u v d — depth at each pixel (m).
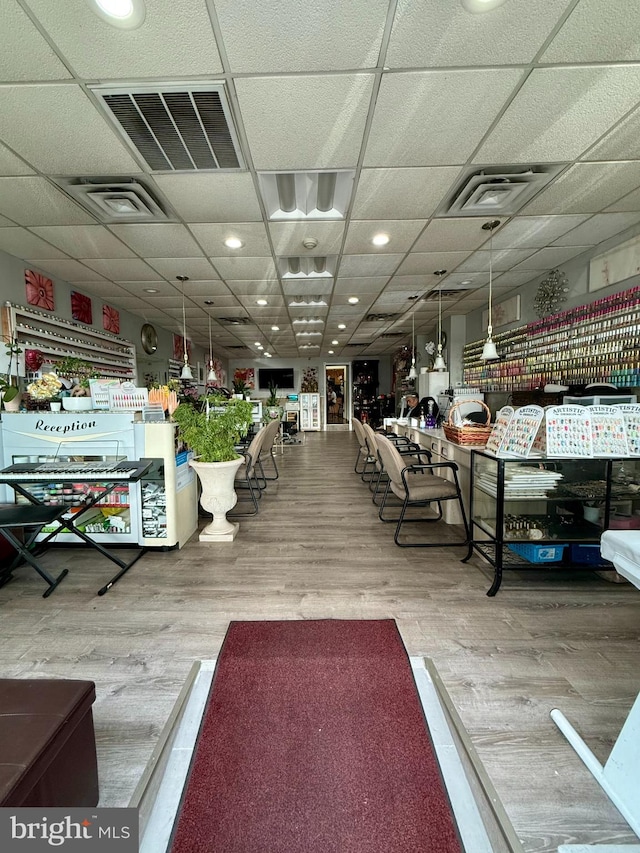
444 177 2.50
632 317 3.17
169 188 2.57
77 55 1.57
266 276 4.40
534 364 4.55
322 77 1.70
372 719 1.41
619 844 1.02
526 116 1.96
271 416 7.80
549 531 2.39
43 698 1.04
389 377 12.59
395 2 1.37
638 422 2.18
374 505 4.19
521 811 1.10
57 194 2.63
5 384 3.04
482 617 2.02
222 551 2.94
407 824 1.07
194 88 1.74
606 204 2.87
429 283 4.77
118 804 1.13
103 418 2.91
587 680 1.58
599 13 1.43
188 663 1.70
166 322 6.73
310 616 2.04
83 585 2.41
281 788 1.17
